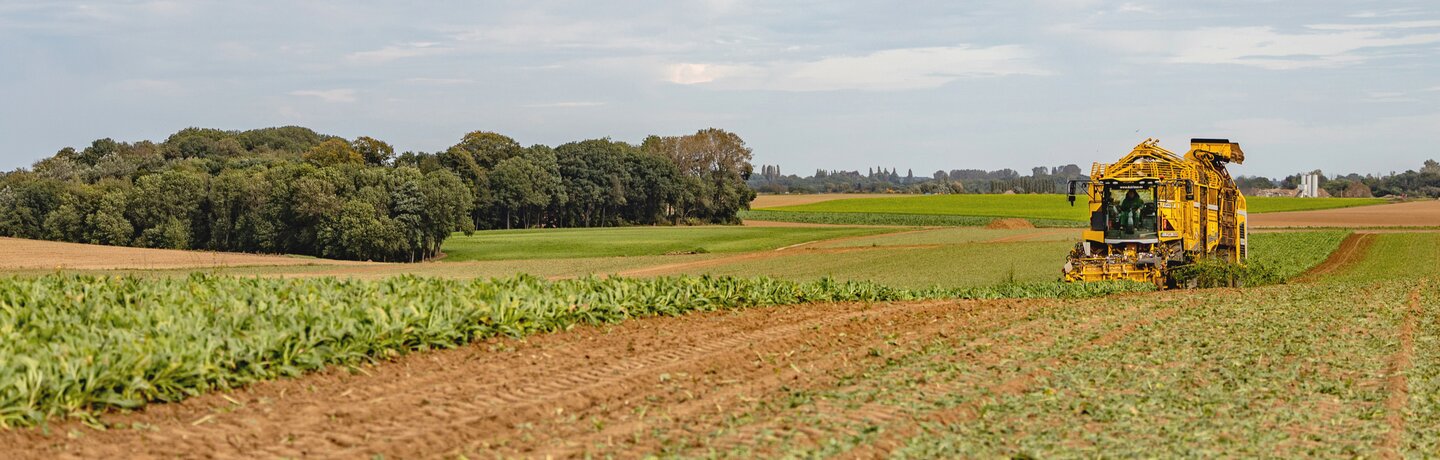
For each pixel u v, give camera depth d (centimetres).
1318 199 13275
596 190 11600
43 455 854
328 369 1237
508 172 10981
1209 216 3266
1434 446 1048
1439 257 5075
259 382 1158
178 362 1076
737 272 4956
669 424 1024
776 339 1638
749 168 12812
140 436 930
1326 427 1115
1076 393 1248
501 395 1148
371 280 1995
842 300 2423
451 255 8094
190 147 14900
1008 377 1334
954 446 970
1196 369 1443
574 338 1570
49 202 8625
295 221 8131
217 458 870
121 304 1558
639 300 1873
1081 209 11981
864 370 1363
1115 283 2953
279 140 16862
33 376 959
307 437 944
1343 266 4803
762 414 1076
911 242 6881
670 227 11019
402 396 1125
